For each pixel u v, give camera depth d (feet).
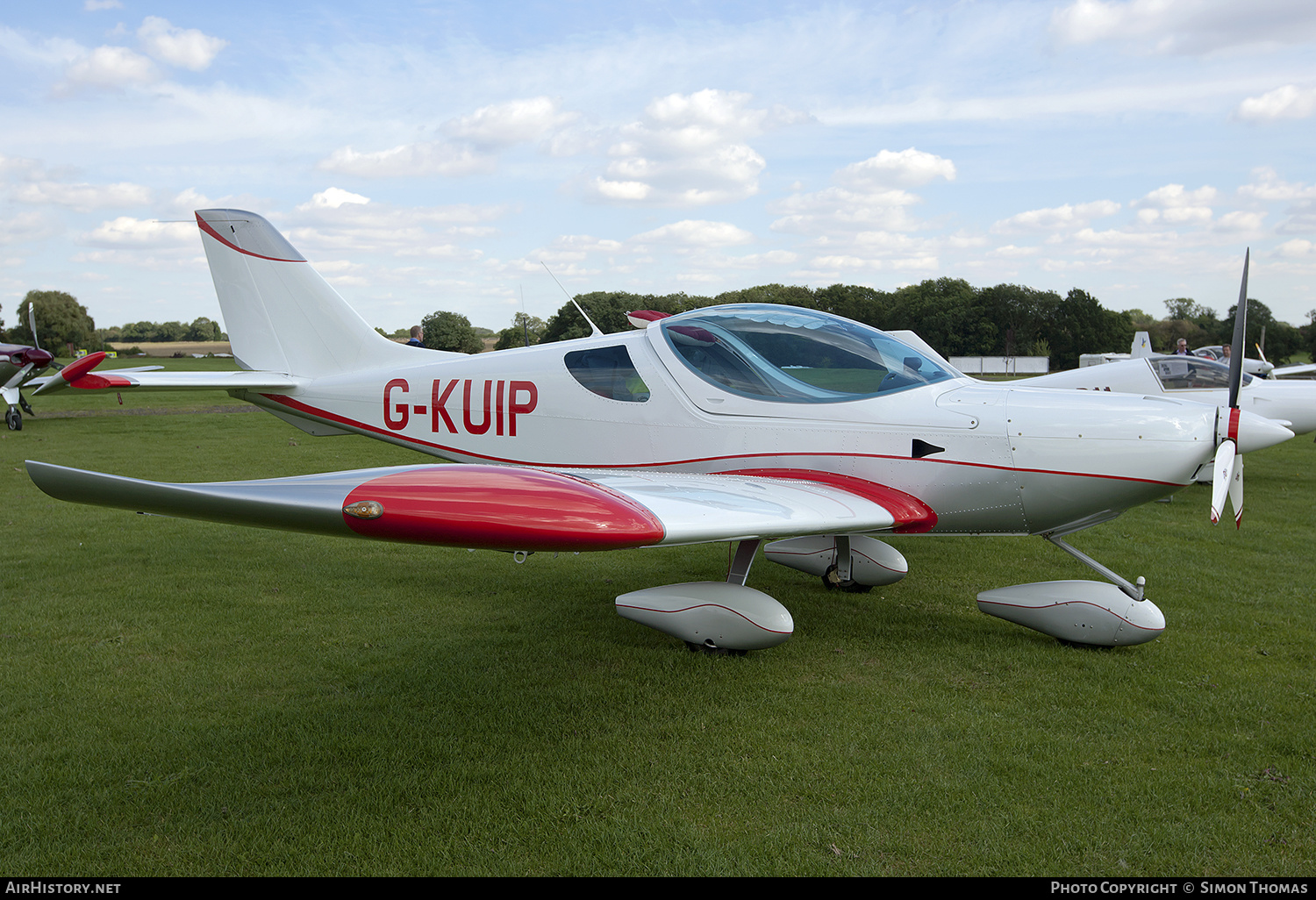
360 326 20.22
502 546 8.97
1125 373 31.96
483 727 10.45
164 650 13.15
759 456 15.05
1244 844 7.97
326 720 10.63
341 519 8.38
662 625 13.17
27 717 10.66
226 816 8.43
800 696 11.49
